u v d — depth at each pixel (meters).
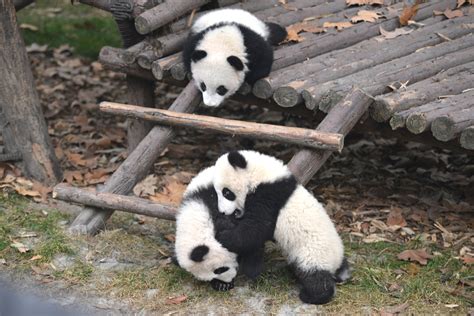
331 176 8.48
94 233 6.96
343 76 7.47
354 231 7.24
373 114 6.91
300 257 5.84
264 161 6.00
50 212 7.39
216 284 6.05
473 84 7.27
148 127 8.56
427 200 7.91
